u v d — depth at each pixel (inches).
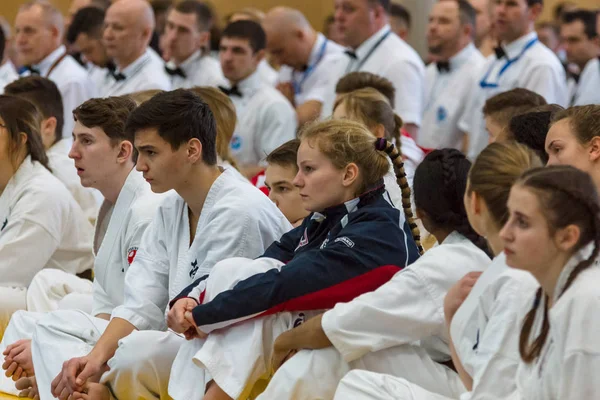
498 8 753.6
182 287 405.7
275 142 768.9
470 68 807.1
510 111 482.9
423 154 591.5
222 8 1341.0
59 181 533.0
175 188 405.7
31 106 531.2
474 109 770.2
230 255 395.2
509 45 759.1
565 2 1090.7
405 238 362.6
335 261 352.5
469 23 810.2
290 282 350.6
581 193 260.7
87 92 845.8
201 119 402.3
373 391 313.4
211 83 847.1
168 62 905.5
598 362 257.4
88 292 501.7
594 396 258.7
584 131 362.3
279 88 847.1
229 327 360.8
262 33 783.1
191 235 419.8
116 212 461.1
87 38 927.0
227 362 355.6
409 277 332.2
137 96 523.8
